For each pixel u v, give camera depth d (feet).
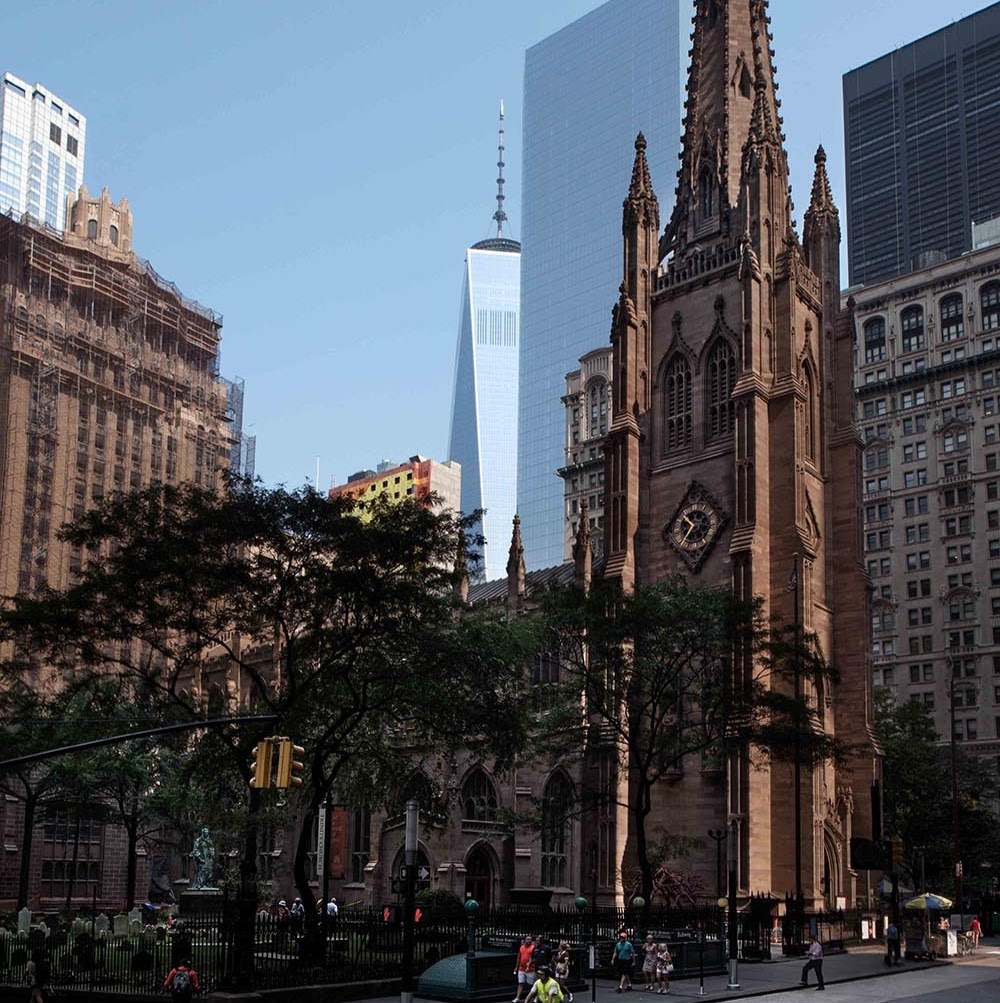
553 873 291.38
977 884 354.13
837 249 319.06
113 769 259.80
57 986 145.79
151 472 469.57
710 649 214.28
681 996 151.23
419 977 145.28
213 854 297.74
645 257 311.47
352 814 336.70
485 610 211.41
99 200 501.56
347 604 173.88
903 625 499.10
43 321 437.99
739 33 326.65
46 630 170.30
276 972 139.95
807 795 246.47
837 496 294.66
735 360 287.07
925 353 527.81
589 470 613.52
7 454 416.67
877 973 184.14
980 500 488.85
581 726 225.76
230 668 371.76
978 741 462.60
